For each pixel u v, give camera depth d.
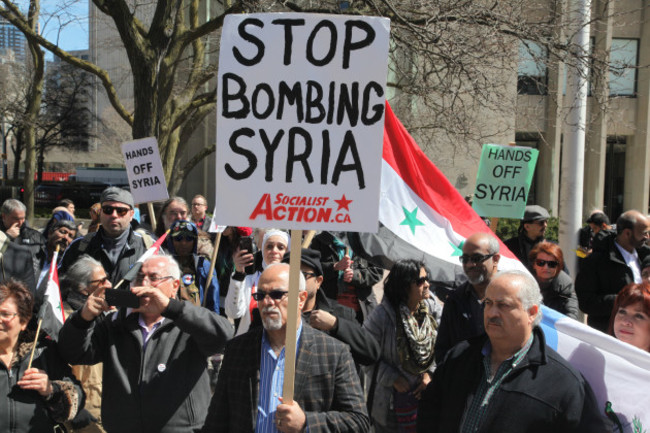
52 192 29.39
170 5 11.77
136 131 11.71
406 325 4.28
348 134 2.95
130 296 3.27
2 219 7.26
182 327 3.38
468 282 4.29
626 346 3.10
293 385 2.82
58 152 47.81
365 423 3.00
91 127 35.38
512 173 6.67
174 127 13.25
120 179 41.38
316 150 2.95
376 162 2.95
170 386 3.48
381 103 2.94
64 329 3.34
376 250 4.80
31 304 3.26
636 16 23.89
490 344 2.97
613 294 5.64
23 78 28.08
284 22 2.95
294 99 2.96
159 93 11.88
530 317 2.82
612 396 3.12
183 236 5.15
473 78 11.14
